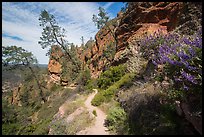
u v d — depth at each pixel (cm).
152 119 791
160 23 2083
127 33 2583
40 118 2530
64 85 4884
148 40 1383
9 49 3703
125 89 1466
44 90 4953
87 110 1377
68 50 4422
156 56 1198
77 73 4447
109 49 3709
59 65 5616
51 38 4006
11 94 5338
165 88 869
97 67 4122
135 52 1953
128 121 923
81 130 1066
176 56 744
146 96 962
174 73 731
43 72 5825
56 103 2981
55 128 1234
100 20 3709
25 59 3897
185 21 1375
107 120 1099
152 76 1192
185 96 679
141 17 2355
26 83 5178
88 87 2656
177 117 716
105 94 1596
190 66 669
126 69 2009
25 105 4575
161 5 2145
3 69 3784
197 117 610
